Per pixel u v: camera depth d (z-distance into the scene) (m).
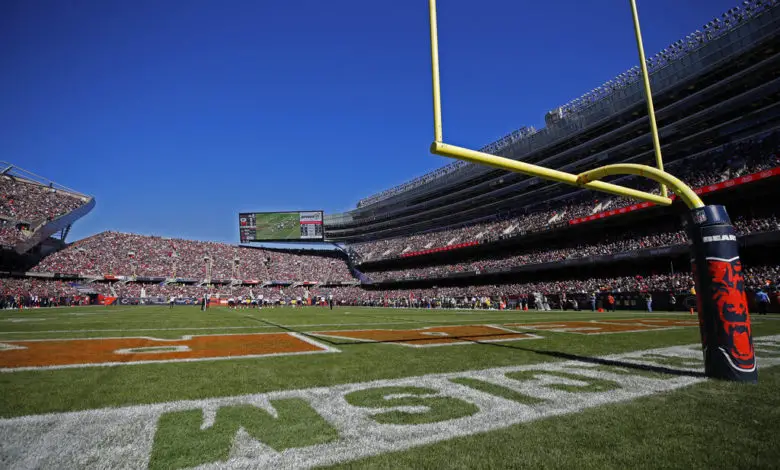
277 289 56.91
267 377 4.34
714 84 27.38
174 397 3.52
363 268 62.31
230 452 2.36
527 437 2.58
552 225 35.09
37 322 13.39
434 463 2.21
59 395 3.55
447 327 11.38
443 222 56.31
